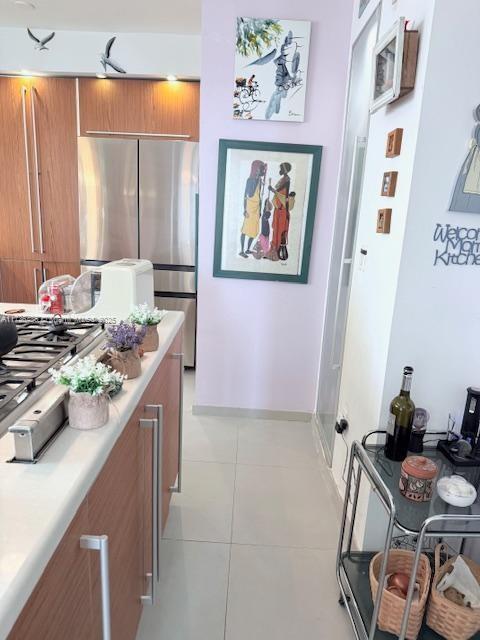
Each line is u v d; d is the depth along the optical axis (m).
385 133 1.63
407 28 1.44
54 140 3.54
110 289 1.74
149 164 3.29
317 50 2.38
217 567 1.71
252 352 2.83
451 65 1.29
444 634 1.31
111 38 3.33
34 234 3.70
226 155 2.51
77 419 0.88
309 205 2.57
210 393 2.91
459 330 1.49
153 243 3.44
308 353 2.82
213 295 2.74
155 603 1.54
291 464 2.42
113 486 0.96
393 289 1.48
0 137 3.55
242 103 2.43
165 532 1.87
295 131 2.49
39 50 3.36
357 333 1.86
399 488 1.29
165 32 3.29
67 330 1.34
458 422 1.56
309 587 1.64
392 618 1.31
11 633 0.54
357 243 1.91
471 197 1.37
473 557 1.63
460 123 1.33
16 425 0.75
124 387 1.11
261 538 1.87
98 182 3.36
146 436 1.26
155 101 3.45
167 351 1.54
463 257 1.43
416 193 1.38
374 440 1.60
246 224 2.61
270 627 1.48
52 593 0.66
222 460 2.43
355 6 2.26
